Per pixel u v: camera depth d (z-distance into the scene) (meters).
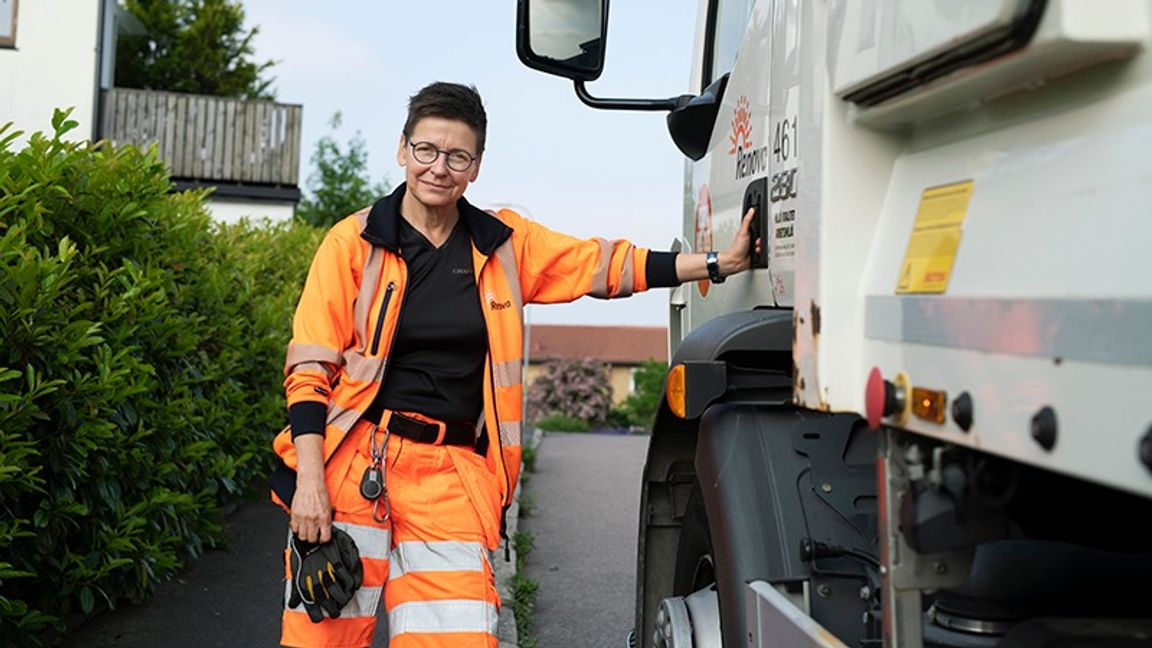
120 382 4.37
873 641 2.23
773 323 2.74
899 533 1.77
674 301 4.52
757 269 3.25
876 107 1.86
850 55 1.87
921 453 1.72
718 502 2.63
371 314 2.94
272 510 7.68
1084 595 2.00
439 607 2.91
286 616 2.96
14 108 17.33
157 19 31.11
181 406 5.37
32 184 4.27
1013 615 1.97
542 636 5.72
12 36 17.27
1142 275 1.24
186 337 5.32
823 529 2.55
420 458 2.96
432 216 3.00
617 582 6.89
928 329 1.67
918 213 1.80
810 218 2.03
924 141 1.85
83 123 17.47
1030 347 1.42
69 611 4.73
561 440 16.31
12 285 3.76
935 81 1.66
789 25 2.93
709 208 3.86
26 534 3.76
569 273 3.20
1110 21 1.33
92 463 4.41
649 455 3.28
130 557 4.80
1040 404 1.39
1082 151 1.42
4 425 3.64
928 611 2.05
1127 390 1.25
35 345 3.87
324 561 2.85
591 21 3.72
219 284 6.38
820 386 1.96
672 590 3.34
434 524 2.94
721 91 3.80
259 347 7.17
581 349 59.38
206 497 5.95
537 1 3.67
